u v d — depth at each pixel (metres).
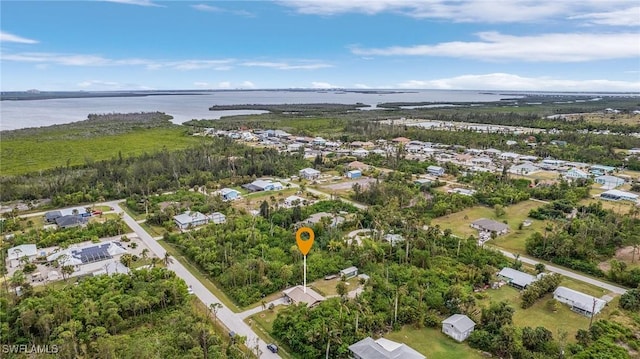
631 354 61.19
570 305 75.56
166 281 77.31
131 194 146.38
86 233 107.88
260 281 82.31
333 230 105.81
